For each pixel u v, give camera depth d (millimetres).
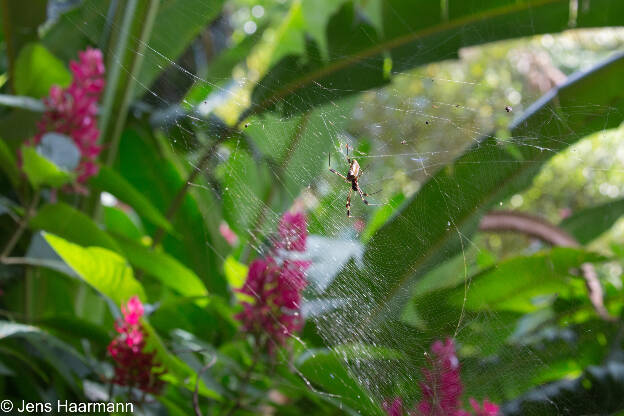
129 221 2402
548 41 2912
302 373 1969
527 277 2229
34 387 1963
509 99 3998
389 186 2457
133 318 1858
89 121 1977
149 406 1951
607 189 3924
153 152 2256
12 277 2061
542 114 2246
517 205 4078
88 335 1961
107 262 1869
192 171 2215
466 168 2250
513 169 2262
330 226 2213
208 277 2256
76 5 2178
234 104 2232
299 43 2244
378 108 2389
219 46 2566
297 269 2004
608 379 2176
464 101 4031
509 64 4098
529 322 2328
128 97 2152
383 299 2123
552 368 2281
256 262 1979
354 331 2049
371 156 2367
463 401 2133
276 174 2217
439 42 2238
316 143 2219
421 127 2441
